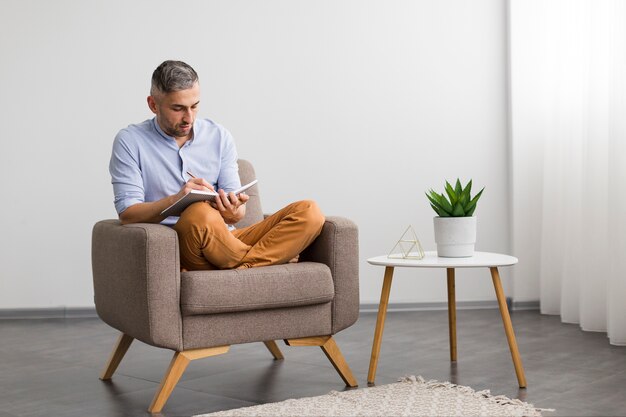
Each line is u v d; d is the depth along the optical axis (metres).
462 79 4.55
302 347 3.42
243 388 2.70
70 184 4.52
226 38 4.53
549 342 3.43
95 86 4.51
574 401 2.43
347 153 4.55
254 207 3.14
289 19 4.54
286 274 2.54
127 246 2.46
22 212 4.50
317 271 2.60
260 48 4.54
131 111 4.54
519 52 4.45
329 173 4.55
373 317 4.27
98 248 2.73
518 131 4.46
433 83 4.55
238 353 3.30
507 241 4.56
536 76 4.45
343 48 4.54
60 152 4.51
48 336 3.84
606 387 2.61
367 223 4.56
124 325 2.57
